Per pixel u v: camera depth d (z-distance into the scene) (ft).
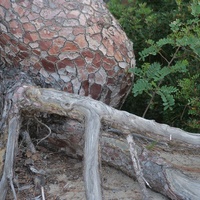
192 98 7.04
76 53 6.57
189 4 8.03
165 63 8.36
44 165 6.72
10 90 6.46
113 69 6.81
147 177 6.19
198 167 6.70
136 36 8.42
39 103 6.24
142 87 6.95
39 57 6.56
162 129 6.23
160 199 6.13
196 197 5.90
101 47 6.65
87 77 6.69
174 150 6.97
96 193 5.49
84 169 5.66
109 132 6.53
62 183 6.41
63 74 6.63
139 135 6.33
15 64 6.72
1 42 6.63
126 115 6.10
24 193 6.24
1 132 6.31
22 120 6.48
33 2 6.52
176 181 6.04
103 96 6.88
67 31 6.51
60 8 6.56
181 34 7.26
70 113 6.13
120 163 6.49
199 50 6.88
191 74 7.49
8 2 6.52
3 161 6.09
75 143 6.73
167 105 6.92
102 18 6.77
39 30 6.48
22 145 6.79
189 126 7.38
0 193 5.92
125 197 6.15
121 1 9.43
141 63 8.43
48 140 6.91
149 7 8.71
